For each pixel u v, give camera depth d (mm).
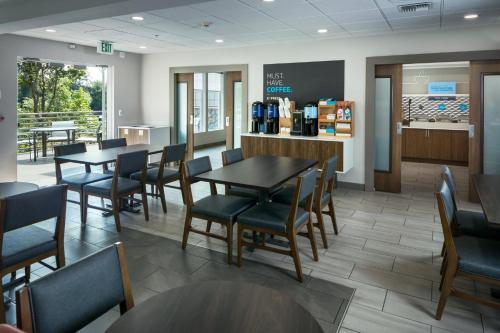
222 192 5914
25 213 2396
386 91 6031
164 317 1293
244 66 7156
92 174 4770
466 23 5031
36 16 3969
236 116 8734
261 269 3221
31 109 11625
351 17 4695
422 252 3611
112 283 1532
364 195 5891
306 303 2682
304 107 6348
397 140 6008
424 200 5586
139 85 8484
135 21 5000
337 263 3354
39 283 1287
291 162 4203
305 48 6516
